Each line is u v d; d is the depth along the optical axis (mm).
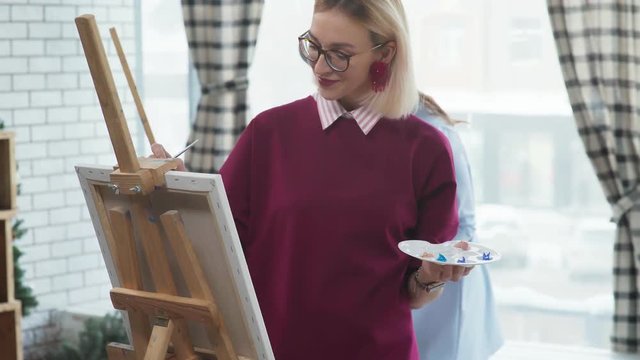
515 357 4004
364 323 2004
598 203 4066
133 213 1816
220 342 1795
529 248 4191
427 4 4254
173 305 1796
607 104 3732
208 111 4477
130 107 4906
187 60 4801
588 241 4098
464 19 4207
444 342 3191
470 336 3246
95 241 4957
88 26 1670
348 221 1989
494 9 4160
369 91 2029
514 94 4168
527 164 4172
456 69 4242
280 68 4547
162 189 1774
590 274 4105
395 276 2020
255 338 1778
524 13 4121
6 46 4609
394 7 1944
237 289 1745
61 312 4852
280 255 2053
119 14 4844
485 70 4195
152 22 4844
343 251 1992
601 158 3777
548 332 4188
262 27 4547
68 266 4879
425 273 1971
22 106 4684
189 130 4848
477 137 4238
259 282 2098
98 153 4953
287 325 2039
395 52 1970
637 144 3721
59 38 4777
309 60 1975
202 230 1756
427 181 2027
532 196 4176
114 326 4578
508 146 4191
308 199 2008
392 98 1985
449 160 2027
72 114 4848
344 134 2023
